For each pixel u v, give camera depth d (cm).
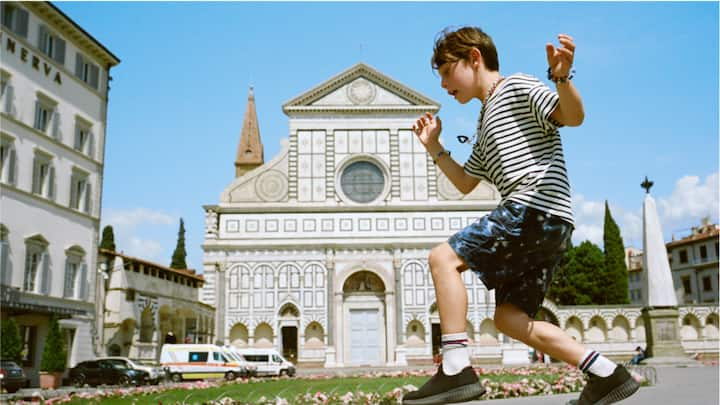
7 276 3669
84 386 3825
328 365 5944
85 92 4578
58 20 4206
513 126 351
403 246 6256
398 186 6388
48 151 4109
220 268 6181
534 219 332
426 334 6097
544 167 342
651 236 3566
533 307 353
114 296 4744
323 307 6125
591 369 327
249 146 9319
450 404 333
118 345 4756
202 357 4356
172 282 5625
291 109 6500
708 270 8669
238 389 2238
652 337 3494
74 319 4228
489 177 396
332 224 6294
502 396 1595
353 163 6494
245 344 6081
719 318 6650
